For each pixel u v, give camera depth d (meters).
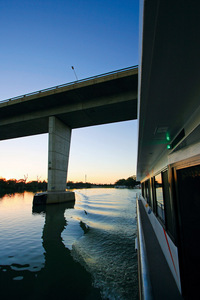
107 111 27.66
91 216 16.33
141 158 5.61
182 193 2.37
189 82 1.63
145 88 1.73
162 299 2.12
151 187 6.70
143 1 0.99
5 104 28.66
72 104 27.70
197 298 2.04
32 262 6.11
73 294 4.11
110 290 4.19
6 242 8.67
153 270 2.94
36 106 28.98
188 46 1.23
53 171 27.69
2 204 28.64
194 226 2.16
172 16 1.02
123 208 22.00
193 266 2.13
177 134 2.78
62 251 7.21
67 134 33.66
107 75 22.41
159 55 1.32
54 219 15.27
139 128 2.81
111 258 6.26
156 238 4.93
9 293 4.23
